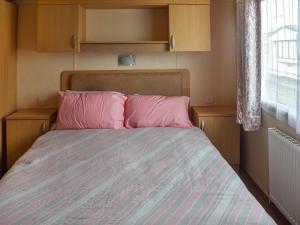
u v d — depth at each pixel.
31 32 3.80
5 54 3.47
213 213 1.54
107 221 1.49
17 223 1.47
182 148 2.63
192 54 3.88
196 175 2.04
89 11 3.80
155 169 2.16
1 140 3.45
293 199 2.29
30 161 2.34
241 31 3.17
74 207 1.63
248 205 1.62
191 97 3.92
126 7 3.70
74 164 2.29
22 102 3.88
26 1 3.77
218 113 3.49
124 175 2.06
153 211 1.58
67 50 3.51
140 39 3.84
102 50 3.59
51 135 3.08
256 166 3.33
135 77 3.82
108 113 3.35
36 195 1.77
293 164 2.27
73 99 3.42
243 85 3.14
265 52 2.94
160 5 3.58
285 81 2.47
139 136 3.01
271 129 2.70
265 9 2.92
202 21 3.53
